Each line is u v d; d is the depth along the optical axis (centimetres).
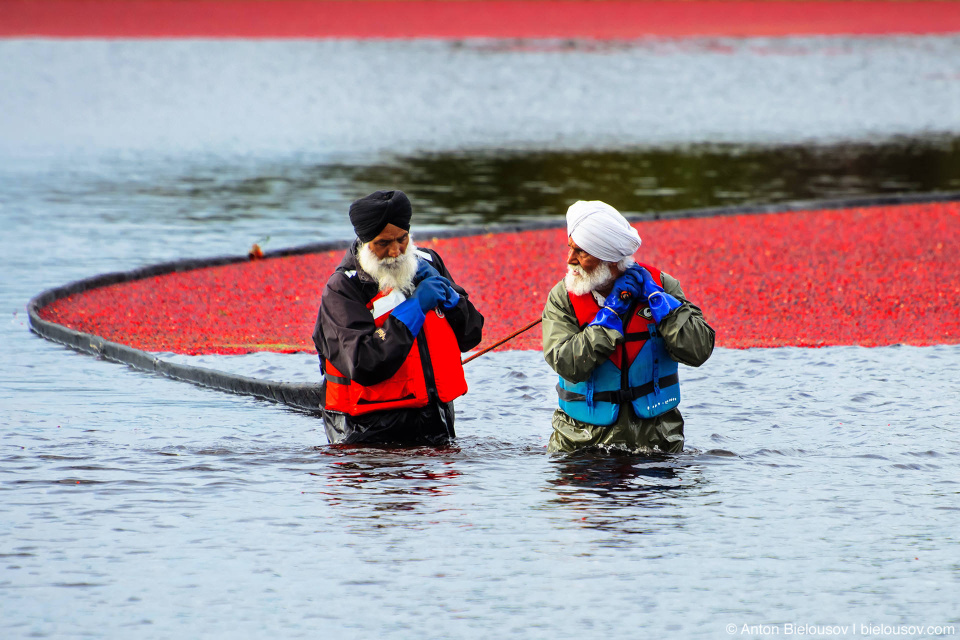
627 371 2233
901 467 2202
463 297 2417
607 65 18088
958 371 2980
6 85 14925
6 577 1688
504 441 2406
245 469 2209
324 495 2050
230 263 4925
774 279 4403
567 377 2205
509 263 4812
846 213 6253
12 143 9894
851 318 3712
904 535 1844
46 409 2689
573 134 10950
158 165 8500
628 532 1862
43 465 2225
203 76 16312
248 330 3644
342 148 9650
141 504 2002
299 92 14662
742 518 1922
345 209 6494
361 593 1634
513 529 1877
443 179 7788
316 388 2695
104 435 2459
